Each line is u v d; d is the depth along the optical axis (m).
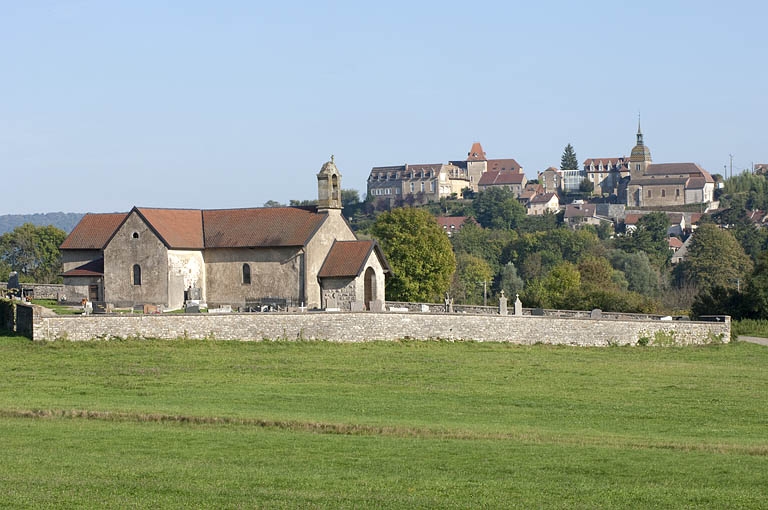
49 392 68.81
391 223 153.75
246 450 52.31
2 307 97.19
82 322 88.38
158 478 46.03
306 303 114.50
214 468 48.19
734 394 76.56
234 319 93.31
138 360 82.88
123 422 59.81
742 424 64.06
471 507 42.12
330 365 84.88
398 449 53.16
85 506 41.44
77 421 59.84
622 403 71.06
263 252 116.31
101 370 77.94
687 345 113.75
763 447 55.66
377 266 119.25
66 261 123.38
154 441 54.19
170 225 117.38
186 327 91.44
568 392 75.44
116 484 44.72
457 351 97.38
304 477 46.56
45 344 86.31
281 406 65.69
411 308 120.44
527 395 73.31
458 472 48.25
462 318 102.94
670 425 63.03
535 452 53.12
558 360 95.44
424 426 59.38
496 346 102.19
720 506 42.91
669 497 44.09
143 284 115.12
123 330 89.31
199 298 116.44
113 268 116.38
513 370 86.69
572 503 42.97
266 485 45.03
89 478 45.88
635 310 149.38
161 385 72.81
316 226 116.25
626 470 49.22
